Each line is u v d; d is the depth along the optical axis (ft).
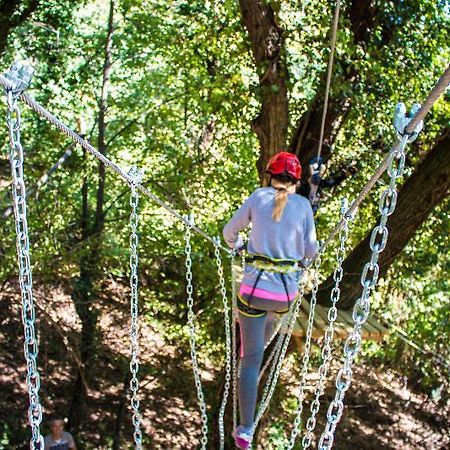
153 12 36.06
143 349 43.98
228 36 32.86
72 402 38.52
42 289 34.86
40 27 41.45
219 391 31.83
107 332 42.39
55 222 36.32
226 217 37.68
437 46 30.25
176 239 36.99
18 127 6.25
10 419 39.70
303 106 31.94
